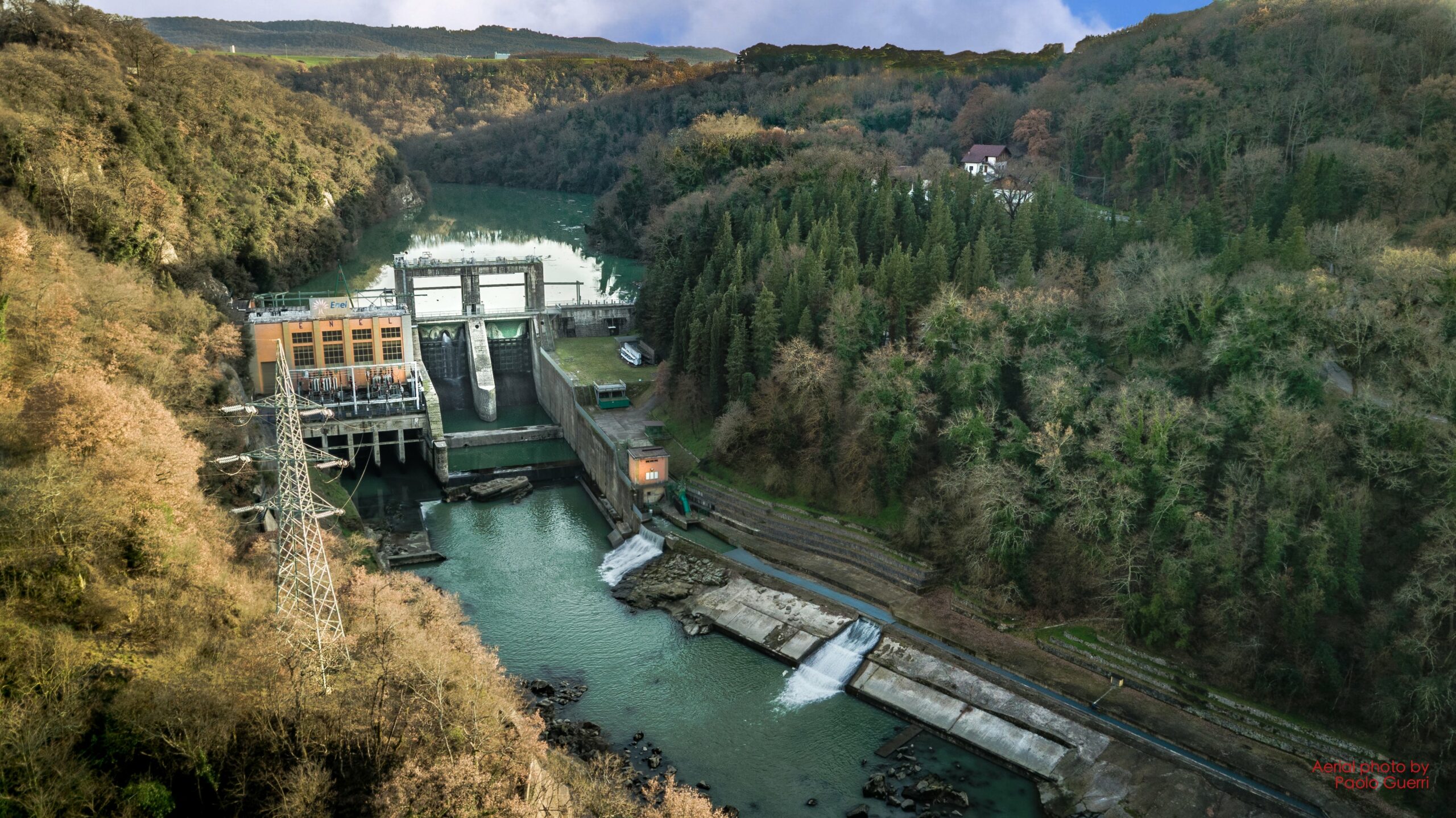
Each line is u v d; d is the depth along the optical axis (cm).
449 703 7281
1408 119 17600
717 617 11744
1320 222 14138
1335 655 9119
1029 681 9994
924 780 8938
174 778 6381
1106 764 8919
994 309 12975
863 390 13062
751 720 9888
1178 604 9944
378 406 17325
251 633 7438
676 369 16525
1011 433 11662
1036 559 11112
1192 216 15588
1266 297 11181
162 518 8094
